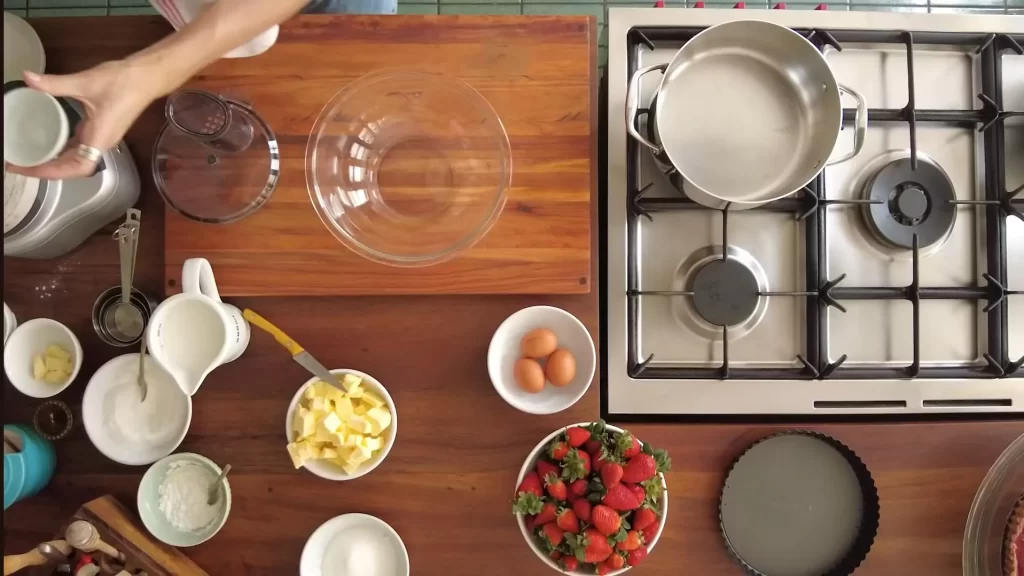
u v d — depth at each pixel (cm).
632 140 90
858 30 92
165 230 87
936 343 92
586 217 87
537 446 83
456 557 87
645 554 79
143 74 64
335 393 84
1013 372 89
